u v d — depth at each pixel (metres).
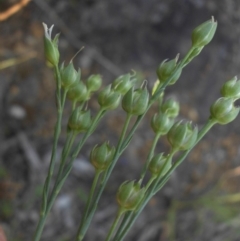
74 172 0.35
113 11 0.37
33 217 0.34
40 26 0.36
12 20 0.36
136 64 0.37
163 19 0.38
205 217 0.37
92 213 0.13
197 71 0.38
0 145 0.34
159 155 0.13
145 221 0.36
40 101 0.36
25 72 0.36
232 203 0.37
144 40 0.37
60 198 0.35
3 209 0.33
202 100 0.38
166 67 0.13
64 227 0.34
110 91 0.13
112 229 0.13
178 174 0.37
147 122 0.37
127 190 0.13
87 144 0.36
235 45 0.39
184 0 0.38
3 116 0.35
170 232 0.36
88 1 0.37
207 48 0.38
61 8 0.37
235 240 0.37
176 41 0.38
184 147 0.13
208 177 0.38
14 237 0.33
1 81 0.35
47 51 0.13
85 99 0.14
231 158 0.39
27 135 0.35
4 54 0.35
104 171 0.13
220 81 0.39
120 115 0.37
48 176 0.13
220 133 0.39
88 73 0.36
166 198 0.37
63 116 0.36
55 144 0.13
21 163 0.34
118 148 0.13
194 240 0.37
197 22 0.38
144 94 0.13
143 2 0.37
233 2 0.39
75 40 0.37
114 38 0.37
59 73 0.13
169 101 0.14
